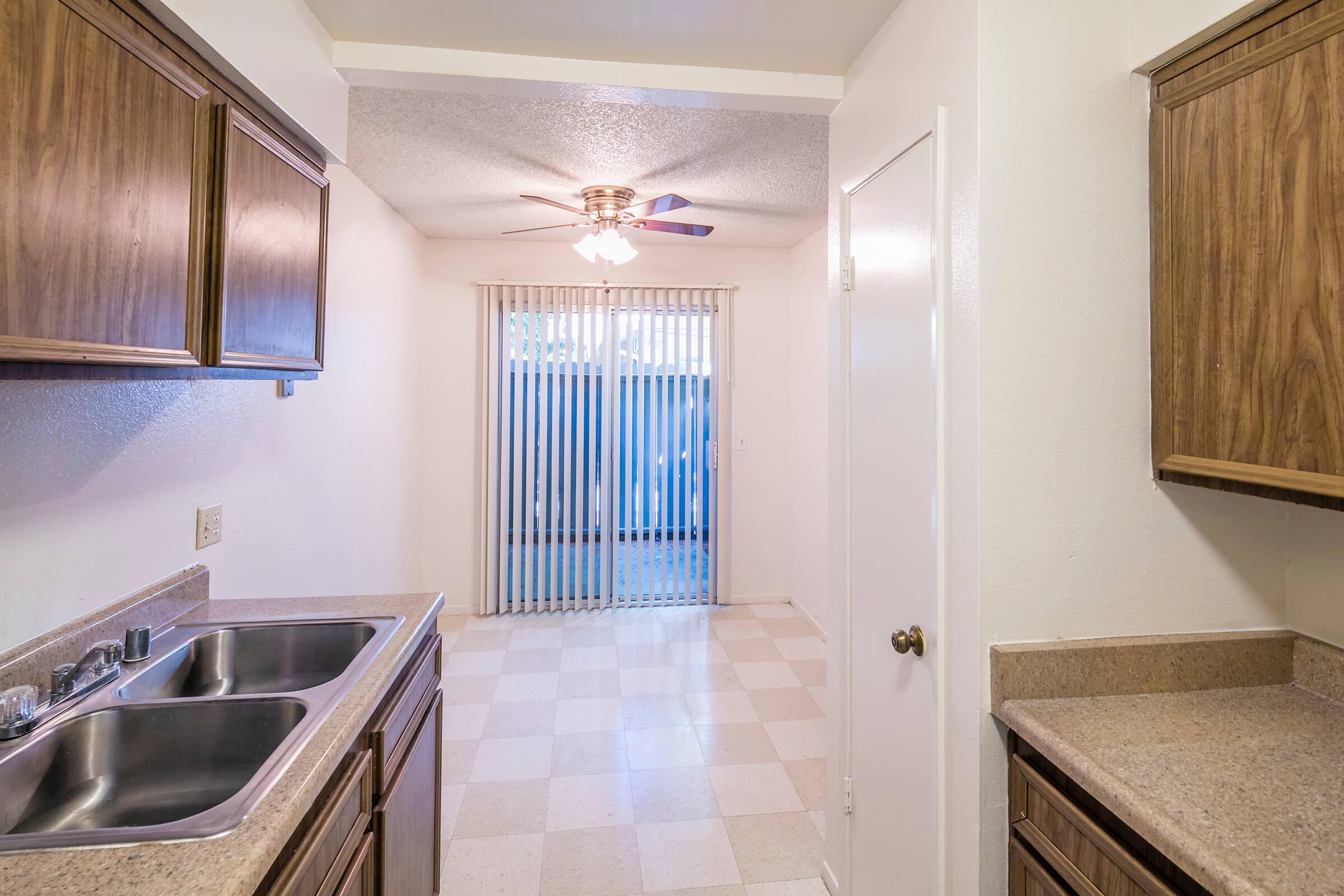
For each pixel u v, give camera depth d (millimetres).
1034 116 1129
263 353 1278
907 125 1377
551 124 2285
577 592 4121
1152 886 834
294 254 1413
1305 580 1212
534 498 4090
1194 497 1197
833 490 1771
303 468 2357
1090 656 1142
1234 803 839
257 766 1092
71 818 1015
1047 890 1019
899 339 1406
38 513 1178
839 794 1704
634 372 4195
